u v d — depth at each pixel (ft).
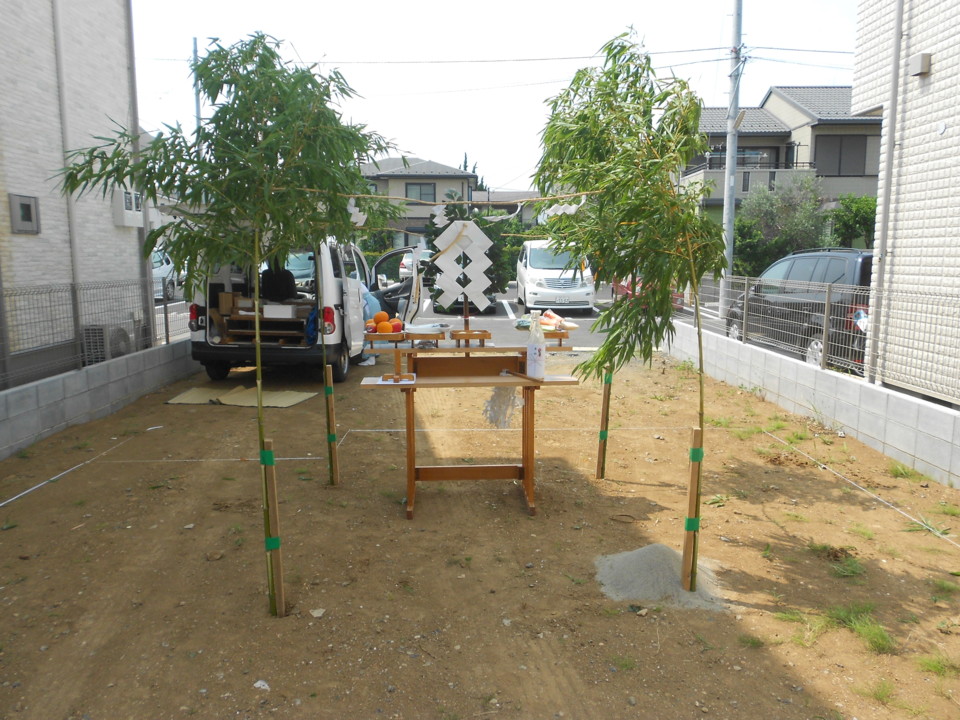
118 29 31.09
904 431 19.71
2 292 20.75
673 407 27.30
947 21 20.38
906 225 22.27
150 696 9.88
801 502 17.28
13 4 23.90
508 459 20.71
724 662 10.68
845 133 92.79
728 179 58.34
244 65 12.36
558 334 17.72
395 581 13.19
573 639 11.30
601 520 16.24
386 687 10.09
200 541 14.82
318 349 28.96
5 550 14.30
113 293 26.86
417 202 15.74
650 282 13.34
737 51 56.70
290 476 19.04
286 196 12.12
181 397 27.76
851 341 23.18
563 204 15.58
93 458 20.24
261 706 9.66
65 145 26.84
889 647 10.96
